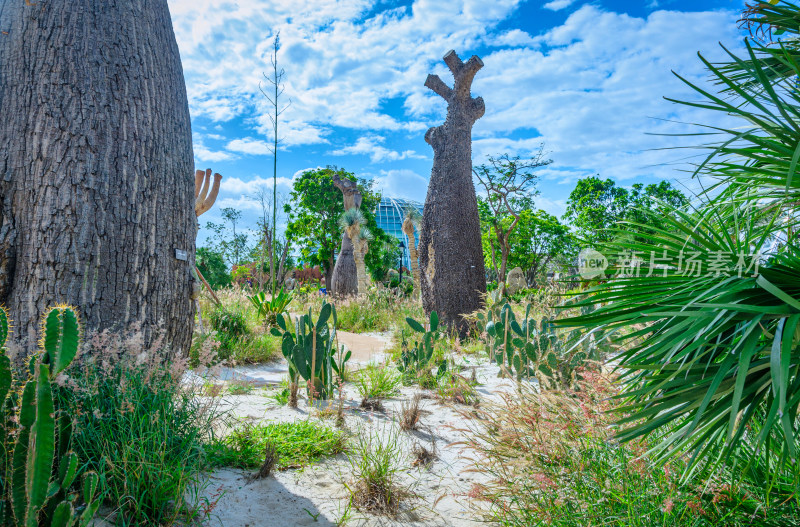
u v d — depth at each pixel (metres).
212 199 10.13
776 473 1.84
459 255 10.57
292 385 4.62
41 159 3.35
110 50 3.66
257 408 4.42
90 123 3.47
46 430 1.73
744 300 1.54
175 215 3.97
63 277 3.25
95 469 2.42
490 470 2.72
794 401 1.43
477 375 5.86
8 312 3.19
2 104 3.44
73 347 2.00
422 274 11.14
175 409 3.07
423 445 3.73
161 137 3.90
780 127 1.56
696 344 1.50
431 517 2.67
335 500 2.82
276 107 11.93
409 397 5.13
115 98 3.62
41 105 3.41
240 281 25.05
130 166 3.61
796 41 2.11
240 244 31.59
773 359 1.33
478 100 11.41
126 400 2.65
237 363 6.59
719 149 1.61
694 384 1.64
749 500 1.95
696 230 1.96
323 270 34.91
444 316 10.45
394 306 14.32
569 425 2.60
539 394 3.20
